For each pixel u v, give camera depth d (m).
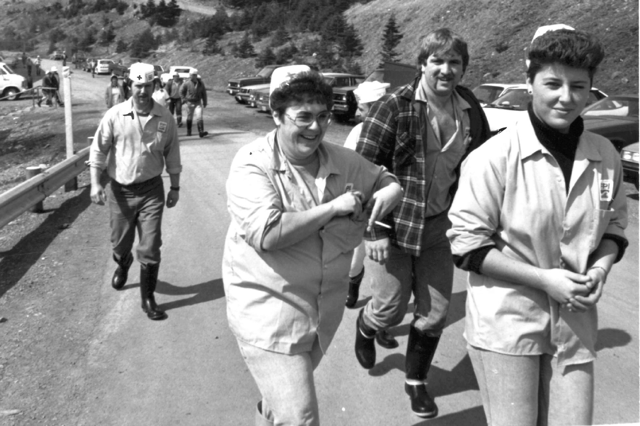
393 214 3.63
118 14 106.50
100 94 40.84
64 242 7.55
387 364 4.48
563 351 2.44
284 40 55.25
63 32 109.31
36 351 4.73
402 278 3.78
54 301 5.68
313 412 2.60
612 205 2.50
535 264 2.48
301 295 2.66
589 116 13.41
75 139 20.36
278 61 50.31
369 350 4.25
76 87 47.12
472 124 3.70
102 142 5.24
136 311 5.45
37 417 3.89
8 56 100.88
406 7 46.16
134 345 4.82
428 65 3.52
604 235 2.50
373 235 3.54
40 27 120.25
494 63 31.31
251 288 2.68
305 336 2.67
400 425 3.77
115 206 5.40
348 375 4.36
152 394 4.14
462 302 5.62
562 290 2.34
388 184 2.92
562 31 2.38
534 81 2.41
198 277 6.30
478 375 2.59
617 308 5.42
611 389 4.09
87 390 4.19
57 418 3.88
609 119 12.84
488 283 2.52
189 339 4.92
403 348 4.70
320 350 2.80
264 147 2.67
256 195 2.57
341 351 4.71
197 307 5.53
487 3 37.28
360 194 2.61
